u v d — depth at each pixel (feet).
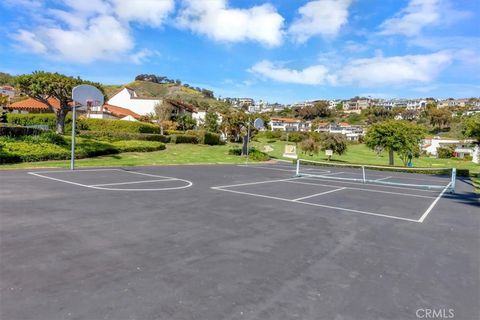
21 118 111.14
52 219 21.39
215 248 17.40
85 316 10.18
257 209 28.40
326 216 27.22
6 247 15.90
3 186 32.40
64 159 60.54
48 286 12.08
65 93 91.35
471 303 12.54
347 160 135.85
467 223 27.43
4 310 10.33
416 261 17.11
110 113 148.77
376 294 12.92
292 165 95.86
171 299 11.59
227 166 75.77
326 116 531.50
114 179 42.01
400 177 77.71
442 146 265.75
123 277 13.20
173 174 51.93
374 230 23.35
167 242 17.98
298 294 12.55
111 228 20.15
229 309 11.12
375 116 469.57
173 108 192.54
